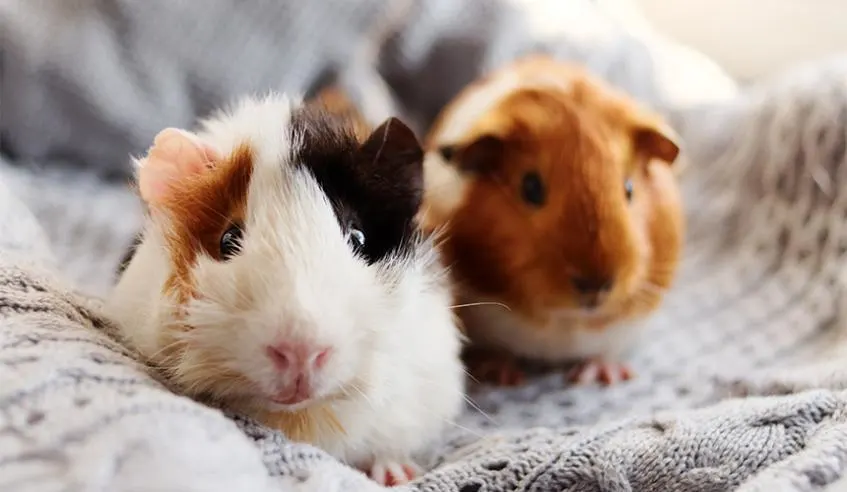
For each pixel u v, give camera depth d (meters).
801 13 0.55
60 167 0.45
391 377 0.26
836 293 0.38
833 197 0.41
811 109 0.42
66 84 0.43
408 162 0.27
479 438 0.30
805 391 0.28
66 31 0.43
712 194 0.46
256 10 0.46
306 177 0.25
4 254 0.28
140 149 0.45
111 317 0.28
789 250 0.42
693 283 0.42
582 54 0.49
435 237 0.29
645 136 0.34
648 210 0.34
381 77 0.48
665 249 0.35
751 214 0.44
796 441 0.26
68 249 0.39
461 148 0.34
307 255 0.24
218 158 0.26
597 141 0.33
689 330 0.38
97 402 0.22
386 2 0.48
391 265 0.26
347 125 0.28
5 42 0.43
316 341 0.24
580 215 0.32
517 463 0.26
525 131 0.33
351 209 0.26
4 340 0.24
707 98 0.51
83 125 0.44
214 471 0.21
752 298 0.40
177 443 0.21
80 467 0.19
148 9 0.44
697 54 0.55
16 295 0.26
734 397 0.31
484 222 0.33
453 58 0.48
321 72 0.47
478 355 0.36
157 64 0.45
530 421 0.32
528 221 0.33
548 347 0.35
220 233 0.25
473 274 0.34
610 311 0.34
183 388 0.25
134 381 0.23
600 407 0.33
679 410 0.30
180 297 0.25
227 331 0.24
